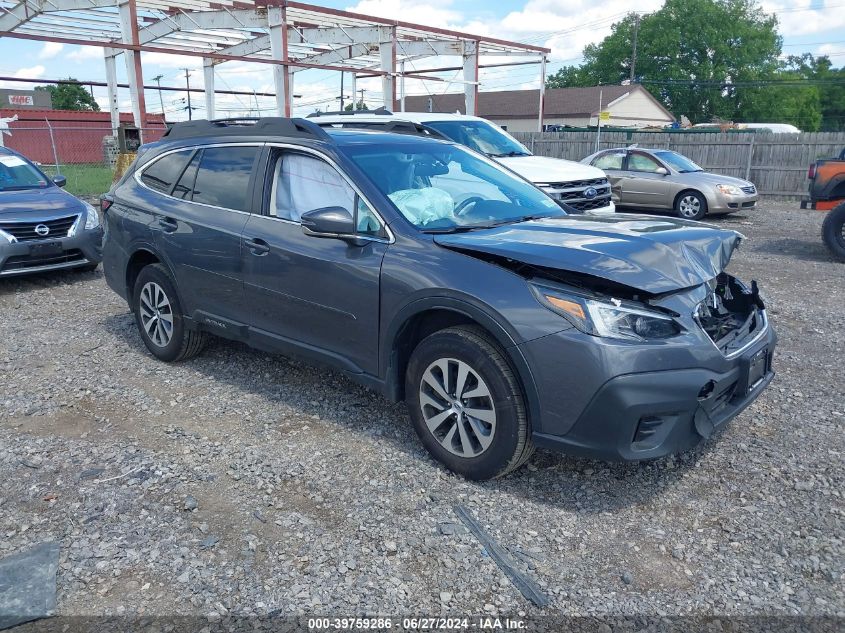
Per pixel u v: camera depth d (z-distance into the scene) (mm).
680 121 68438
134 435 4355
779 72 68500
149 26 21172
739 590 2938
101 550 3188
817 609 2824
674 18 66750
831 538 3279
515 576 3010
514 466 3615
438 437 3865
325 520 3414
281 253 4395
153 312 5629
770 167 20328
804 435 4340
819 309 7434
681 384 3254
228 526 3365
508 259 3539
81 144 35625
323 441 4242
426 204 4199
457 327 3676
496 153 9844
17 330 6652
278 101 18969
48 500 3598
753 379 3805
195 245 4992
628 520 3434
